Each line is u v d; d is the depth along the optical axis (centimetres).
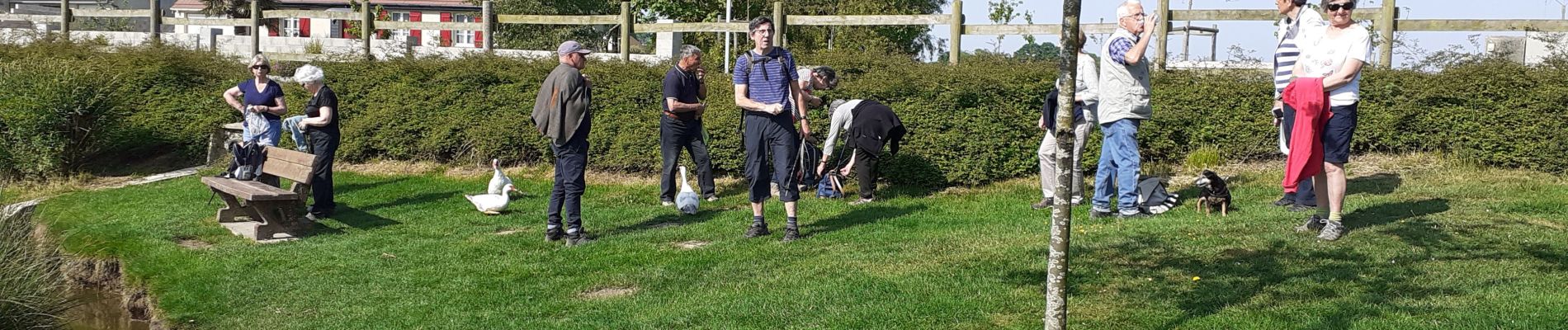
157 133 1424
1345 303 557
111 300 779
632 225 901
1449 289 575
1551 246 667
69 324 728
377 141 1305
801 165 1011
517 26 2662
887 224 856
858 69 1251
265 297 704
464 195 1073
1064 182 485
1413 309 541
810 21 1349
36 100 1273
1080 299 595
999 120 1085
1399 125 1078
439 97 1312
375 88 1379
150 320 714
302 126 956
